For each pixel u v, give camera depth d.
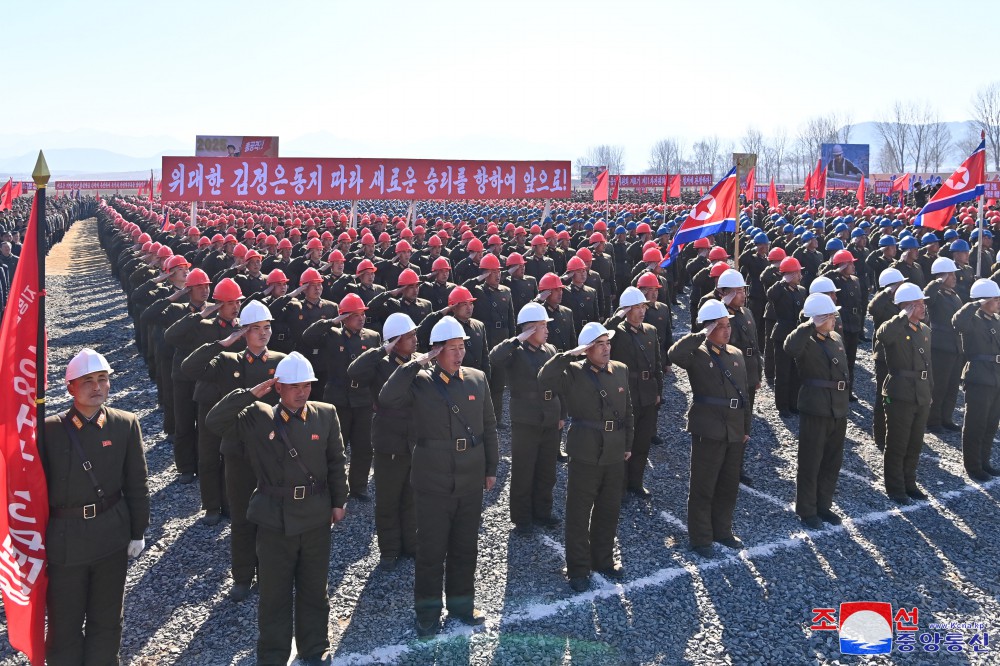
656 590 6.71
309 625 5.69
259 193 16.30
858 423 11.34
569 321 10.14
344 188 17.02
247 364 7.29
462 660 5.68
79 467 5.02
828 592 6.70
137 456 5.35
